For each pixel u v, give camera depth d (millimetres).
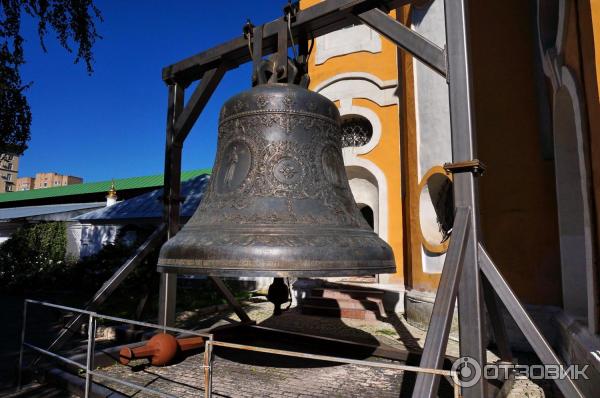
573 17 3193
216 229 2398
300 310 8703
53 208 22125
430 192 7188
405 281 8586
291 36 3182
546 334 5105
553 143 4934
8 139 7309
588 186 3105
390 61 9836
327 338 4656
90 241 14914
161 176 23469
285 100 2744
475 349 2133
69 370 3811
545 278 5281
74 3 6844
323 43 10711
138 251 4137
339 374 3877
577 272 4613
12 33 6660
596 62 2822
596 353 3088
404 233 8766
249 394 3369
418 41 2627
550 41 4449
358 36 10312
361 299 8336
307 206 2484
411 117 7734
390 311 8539
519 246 5484
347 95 10180
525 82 5648
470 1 6246
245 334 5121
